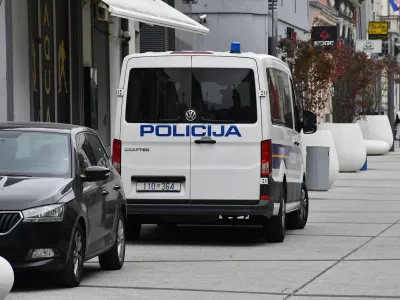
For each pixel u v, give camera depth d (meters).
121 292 17.88
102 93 47.34
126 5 36.44
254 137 25.12
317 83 55.66
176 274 20.28
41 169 18.80
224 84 25.31
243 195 25.17
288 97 28.52
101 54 47.06
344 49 61.50
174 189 25.36
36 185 17.97
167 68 25.44
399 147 99.25
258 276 20.00
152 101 25.42
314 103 55.47
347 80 61.50
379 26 85.06
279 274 20.28
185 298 17.27
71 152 19.17
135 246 25.52
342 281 19.33
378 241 26.19
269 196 25.16
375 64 62.75
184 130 25.28
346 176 55.44
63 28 41.06
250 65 25.28
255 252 24.09
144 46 57.03
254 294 17.73
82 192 18.59
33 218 17.27
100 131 47.16
